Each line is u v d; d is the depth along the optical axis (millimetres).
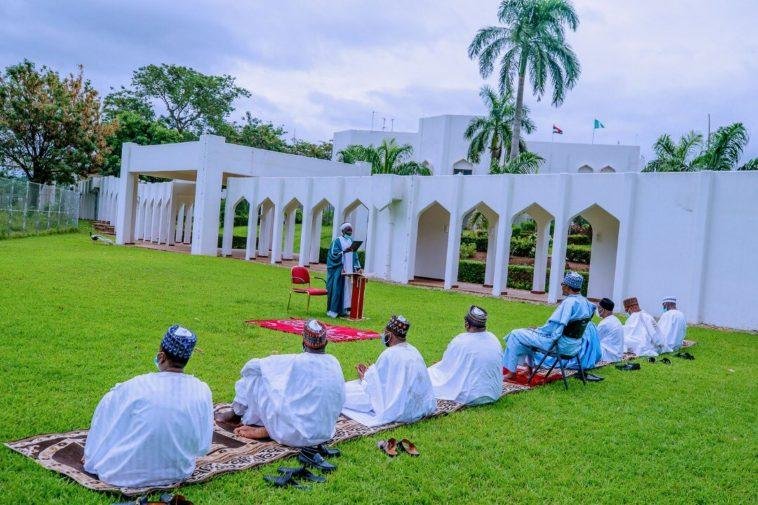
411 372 5473
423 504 3951
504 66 27516
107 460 3752
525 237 33250
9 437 4449
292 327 9891
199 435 3914
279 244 24656
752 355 10453
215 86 49375
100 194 45781
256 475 4094
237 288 14797
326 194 23062
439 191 19641
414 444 4934
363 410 5570
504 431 5445
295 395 4590
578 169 40062
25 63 34969
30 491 3639
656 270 15258
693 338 12109
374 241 21562
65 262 17703
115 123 38500
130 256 22141
